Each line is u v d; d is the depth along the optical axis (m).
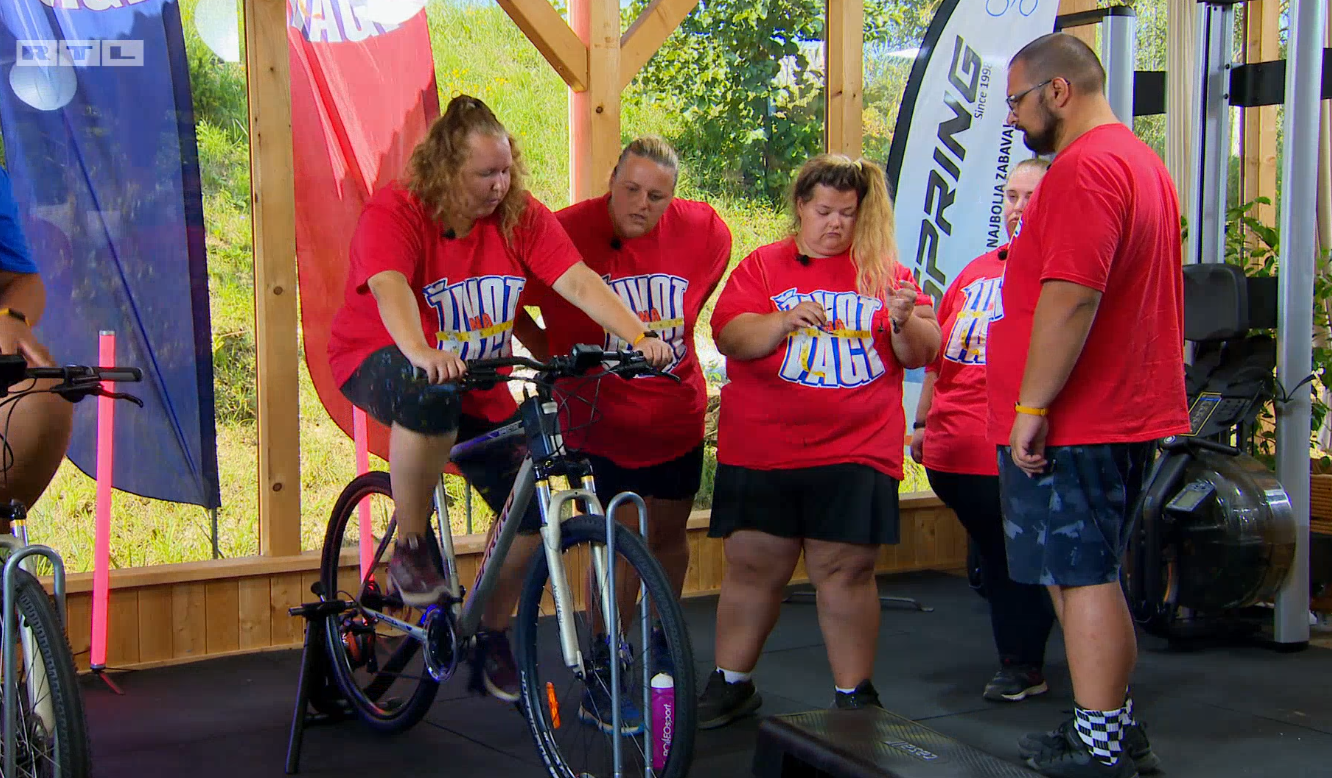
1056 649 3.80
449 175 2.43
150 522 3.77
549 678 2.42
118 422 3.58
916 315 2.71
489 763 2.72
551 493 2.28
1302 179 3.74
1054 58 2.43
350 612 2.92
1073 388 2.36
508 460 2.58
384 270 2.39
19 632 2.05
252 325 3.99
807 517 2.75
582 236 2.94
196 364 3.67
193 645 3.67
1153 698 3.22
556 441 2.24
